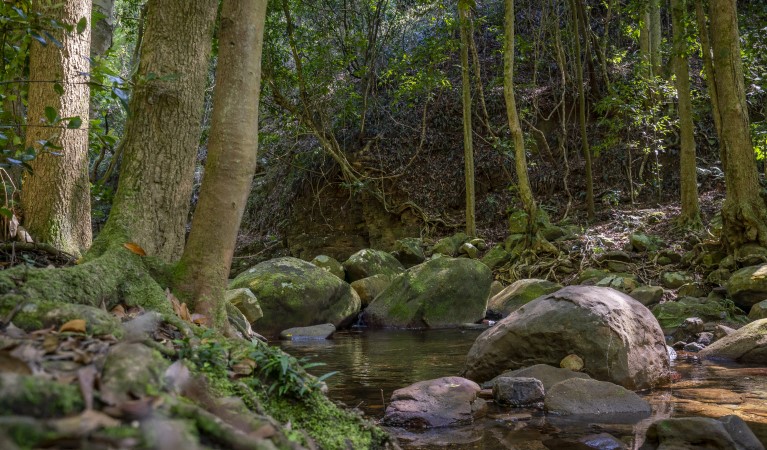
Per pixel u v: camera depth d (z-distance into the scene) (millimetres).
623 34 17844
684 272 10883
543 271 12422
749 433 3219
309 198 18328
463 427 3871
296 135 16625
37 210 4578
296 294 9523
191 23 4281
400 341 8234
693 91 15508
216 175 3477
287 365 2691
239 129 3479
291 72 16469
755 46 12938
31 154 3516
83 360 1777
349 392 4887
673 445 3217
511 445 3430
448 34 16359
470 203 14945
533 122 17453
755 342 6090
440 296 10133
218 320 3486
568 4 16719
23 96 5480
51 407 1373
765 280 8625
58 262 4266
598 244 12719
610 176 16094
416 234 16734
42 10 4527
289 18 15539
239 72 3455
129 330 2418
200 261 3496
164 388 1827
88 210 4898
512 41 13227
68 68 4750
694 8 13742
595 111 17016
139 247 3502
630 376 4906
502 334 5305
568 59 17375
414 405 4086
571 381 4414
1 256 4027
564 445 3402
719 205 13461
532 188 16734
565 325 5070
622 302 5367
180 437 1348
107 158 17750
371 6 17578
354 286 11484
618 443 3387
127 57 17641
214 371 2451
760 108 15234
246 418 1994
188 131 4258
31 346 1805
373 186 17422
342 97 17062
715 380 5176
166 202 4102
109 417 1372
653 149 15023
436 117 18391
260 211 19297
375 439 2721
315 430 2576
